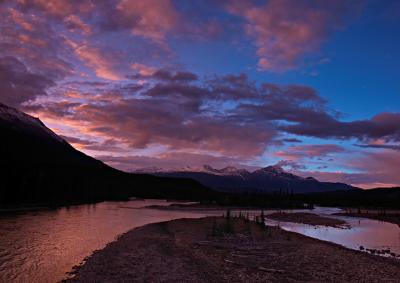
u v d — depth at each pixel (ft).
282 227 240.73
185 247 125.49
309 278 85.46
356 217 377.09
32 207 320.09
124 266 92.38
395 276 90.02
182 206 493.36
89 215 260.01
